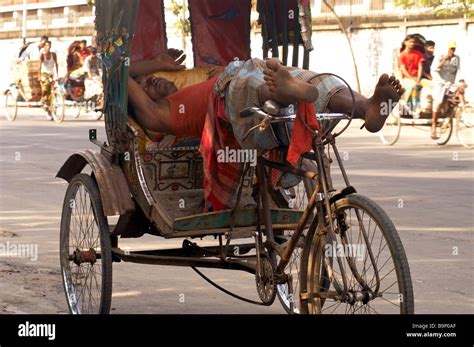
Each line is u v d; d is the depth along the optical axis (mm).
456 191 12586
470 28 31062
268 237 6035
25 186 13141
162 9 7852
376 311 6137
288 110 5492
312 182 6098
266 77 5352
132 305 6832
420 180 13820
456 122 20172
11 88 29766
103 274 6289
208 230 6188
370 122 5500
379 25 34688
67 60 30234
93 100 29750
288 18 7414
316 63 37406
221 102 6047
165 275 7871
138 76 7465
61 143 20297
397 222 10156
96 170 6367
